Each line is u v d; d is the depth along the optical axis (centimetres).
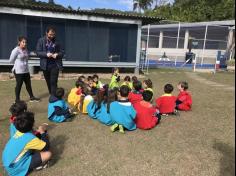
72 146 459
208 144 480
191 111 698
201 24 2459
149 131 533
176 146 468
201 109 724
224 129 561
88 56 1366
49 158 377
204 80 1344
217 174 381
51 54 677
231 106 766
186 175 377
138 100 609
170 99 636
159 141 486
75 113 630
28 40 1251
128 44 1435
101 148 453
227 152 449
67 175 371
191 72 1694
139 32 1434
